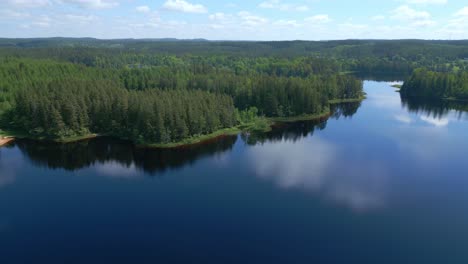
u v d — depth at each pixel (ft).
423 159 399.24
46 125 462.19
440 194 309.42
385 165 379.35
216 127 501.56
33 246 232.53
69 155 412.77
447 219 267.59
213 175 353.51
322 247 231.09
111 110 481.46
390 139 479.82
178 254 223.71
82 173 361.30
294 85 641.40
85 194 311.47
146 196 306.76
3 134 474.08
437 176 349.00
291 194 309.01
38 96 494.18
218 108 515.50
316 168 372.38
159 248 230.27
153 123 442.09
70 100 467.52
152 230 252.01
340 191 314.76
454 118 604.49
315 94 631.97
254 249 228.84
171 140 450.30
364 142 467.11
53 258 219.82
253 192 313.32
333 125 561.02
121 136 470.80
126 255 222.89
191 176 351.25
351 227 255.50
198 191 316.40
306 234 246.27
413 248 230.27
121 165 383.24
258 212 276.41
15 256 221.66
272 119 590.96
